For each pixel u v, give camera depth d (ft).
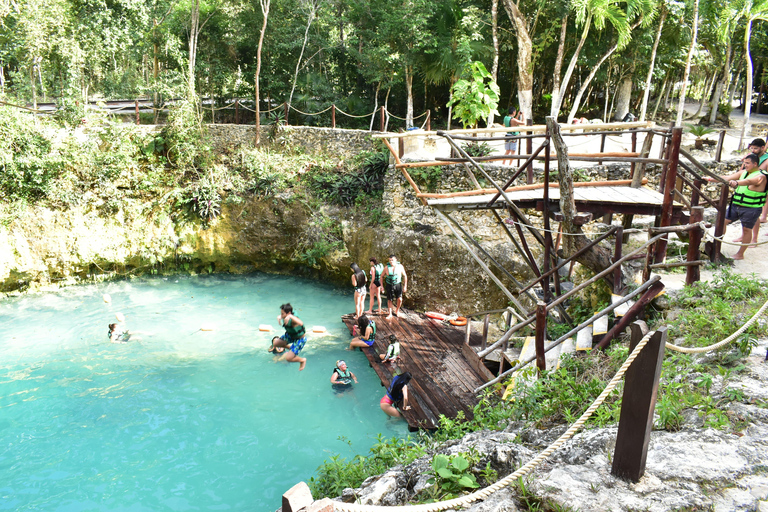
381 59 61.52
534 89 76.95
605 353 20.02
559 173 21.72
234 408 30.50
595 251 23.24
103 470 24.82
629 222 29.84
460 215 45.16
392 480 13.38
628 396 10.21
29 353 37.86
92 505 22.44
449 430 18.89
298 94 72.69
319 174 55.42
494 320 43.06
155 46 64.80
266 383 33.50
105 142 55.47
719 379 14.82
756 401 13.09
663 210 20.77
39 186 51.03
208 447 26.71
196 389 32.68
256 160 55.83
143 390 32.55
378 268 43.11
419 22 57.21
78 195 52.70
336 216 53.42
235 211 56.03
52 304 48.42
